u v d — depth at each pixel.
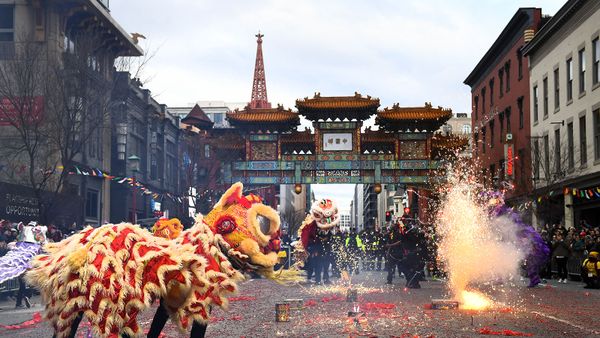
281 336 9.30
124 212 40.41
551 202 35.53
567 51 36.00
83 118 26.39
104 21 34.66
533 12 42.78
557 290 19.69
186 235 6.02
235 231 6.00
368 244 35.88
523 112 43.81
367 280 25.73
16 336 9.75
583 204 33.31
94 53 32.00
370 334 9.36
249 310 13.45
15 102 26.02
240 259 6.04
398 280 25.86
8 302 16.45
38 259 5.59
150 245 5.54
